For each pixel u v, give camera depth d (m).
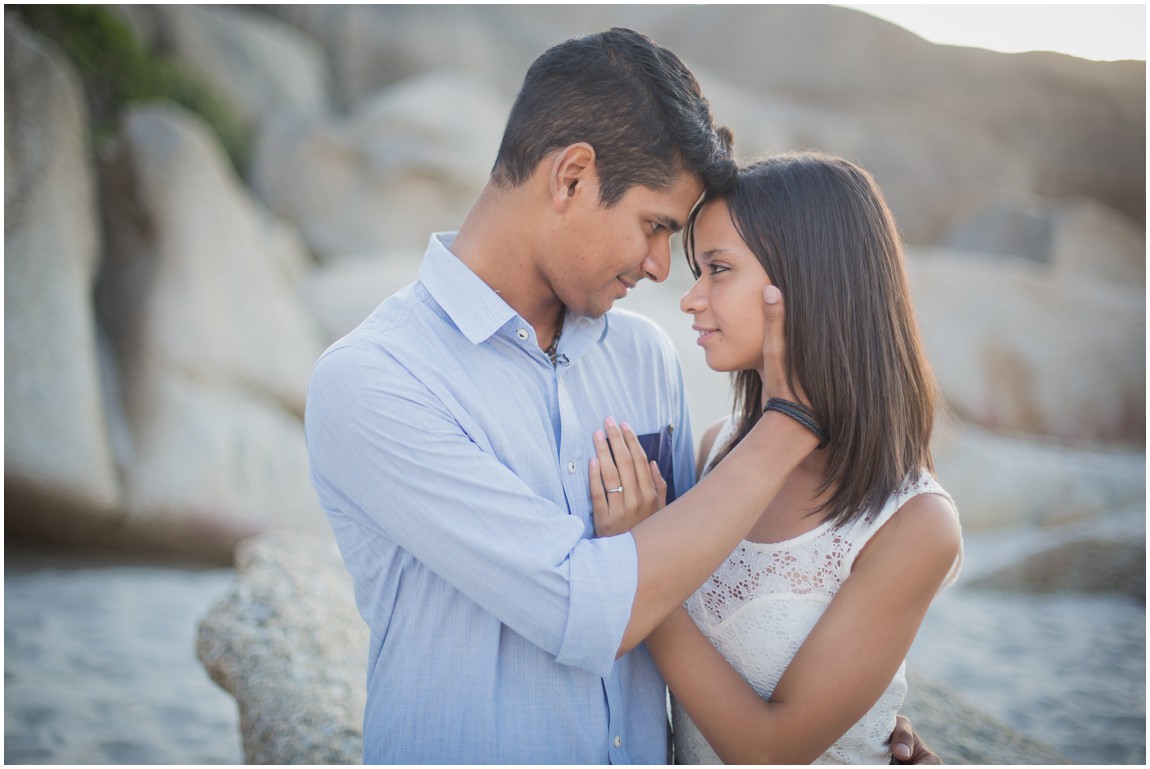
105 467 6.88
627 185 1.63
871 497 1.67
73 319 7.19
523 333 1.68
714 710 1.61
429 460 1.53
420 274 1.75
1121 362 10.73
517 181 1.68
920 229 16.94
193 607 5.94
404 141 13.70
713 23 20.45
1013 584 6.59
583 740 1.60
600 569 1.48
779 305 1.67
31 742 4.16
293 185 12.98
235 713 4.58
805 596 1.69
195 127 8.73
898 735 1.82
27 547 6.82
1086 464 8.81
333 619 3.15
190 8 14.44
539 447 1.67
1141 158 17.48
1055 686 5.03
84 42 11.37
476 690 1.58
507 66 18.56
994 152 17.39
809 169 1.74
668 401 1.94
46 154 7.45
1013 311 11.01
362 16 17.53
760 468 1.58
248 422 7.55
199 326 7.80
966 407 10.54
